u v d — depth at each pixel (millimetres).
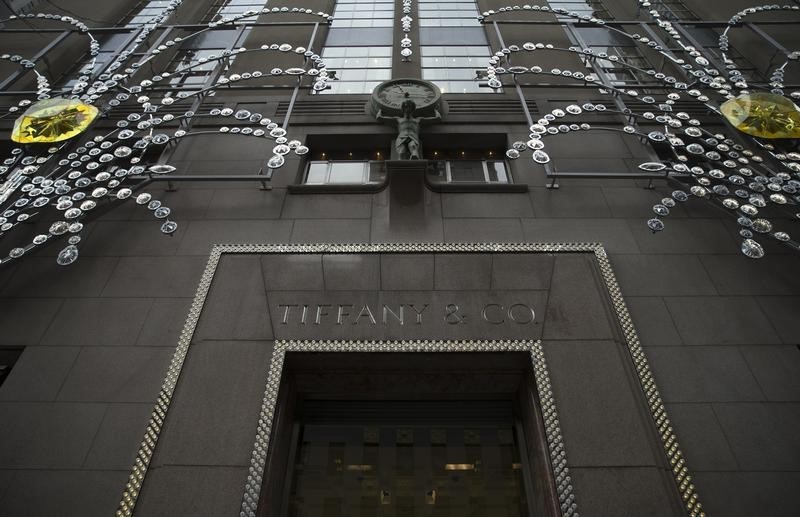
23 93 11062
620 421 6062
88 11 16312
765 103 9219
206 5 17781
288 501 6309
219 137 10602
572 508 5441
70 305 7652
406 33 14797
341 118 11102
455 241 8328
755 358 6992
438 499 6391
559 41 14320
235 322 7008
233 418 6113
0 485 5887
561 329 6926
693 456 6082
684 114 9594
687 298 7648
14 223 8156
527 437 6781
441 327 6953
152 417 6145
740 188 9320
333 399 7328
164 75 11086
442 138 10836
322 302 7211
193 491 5574
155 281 7898
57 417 6449
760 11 13852
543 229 8562
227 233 8531
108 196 8492
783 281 7918
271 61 13203
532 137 9125
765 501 5750
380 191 9117
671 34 12875
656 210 7789
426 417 7195
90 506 5746
